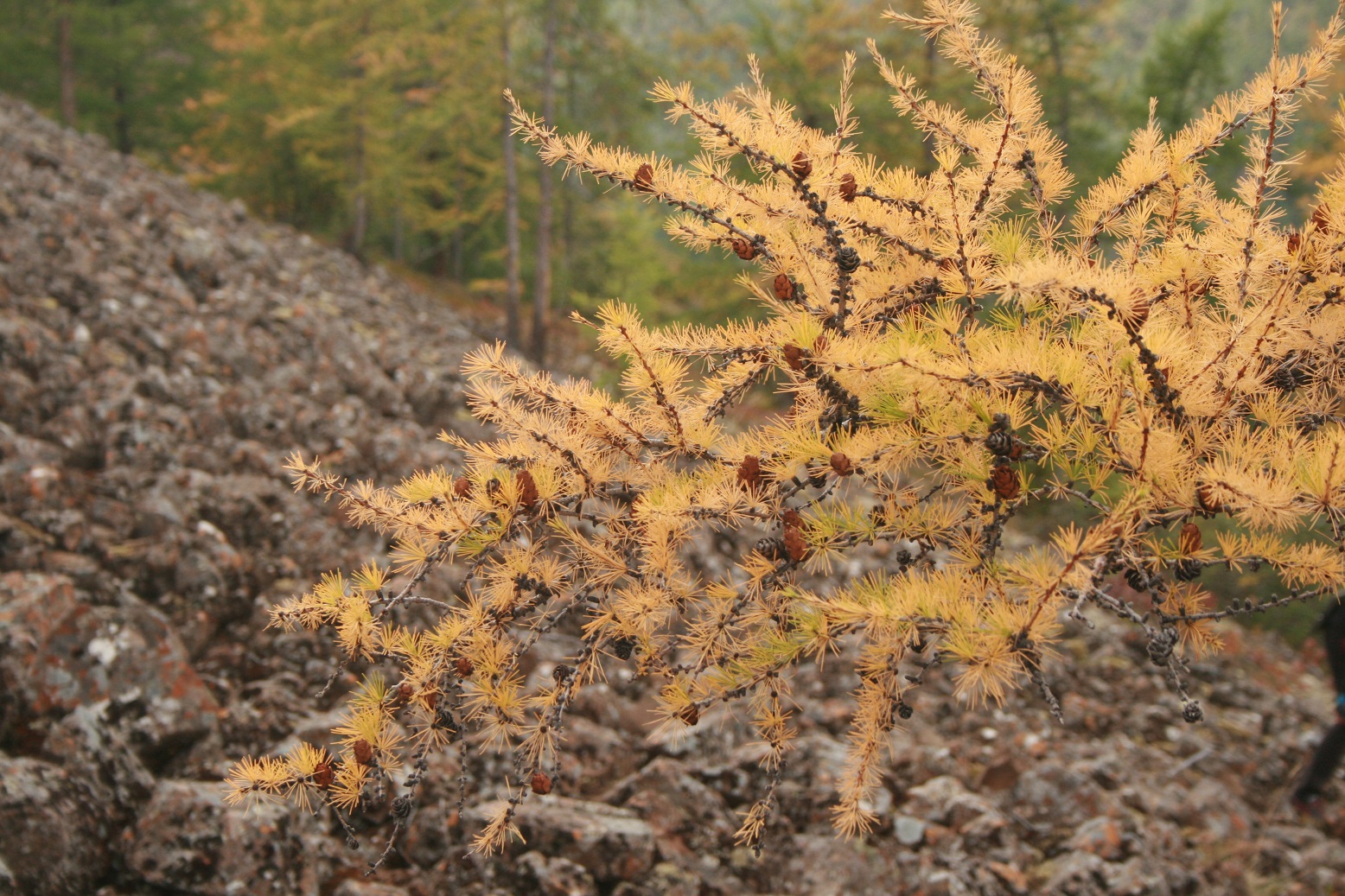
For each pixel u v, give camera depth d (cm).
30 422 600
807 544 203
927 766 507
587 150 221
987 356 187
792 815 441
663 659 221
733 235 232
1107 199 230
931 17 207
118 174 1491
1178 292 220
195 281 1015
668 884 383
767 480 211
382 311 1449
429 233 3309
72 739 349
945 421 190
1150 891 432
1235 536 198
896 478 209
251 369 822
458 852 371
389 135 2334
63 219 947
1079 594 169
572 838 379
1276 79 196
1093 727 633
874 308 235
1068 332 219
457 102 2100
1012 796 507
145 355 748
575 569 223
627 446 229
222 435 661
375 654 227
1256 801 612
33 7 2494
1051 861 461
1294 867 507
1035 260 184
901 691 189
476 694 218
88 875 321
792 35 1440
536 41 1980
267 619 492
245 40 3011
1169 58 1505
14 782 315
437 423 916
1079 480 192
